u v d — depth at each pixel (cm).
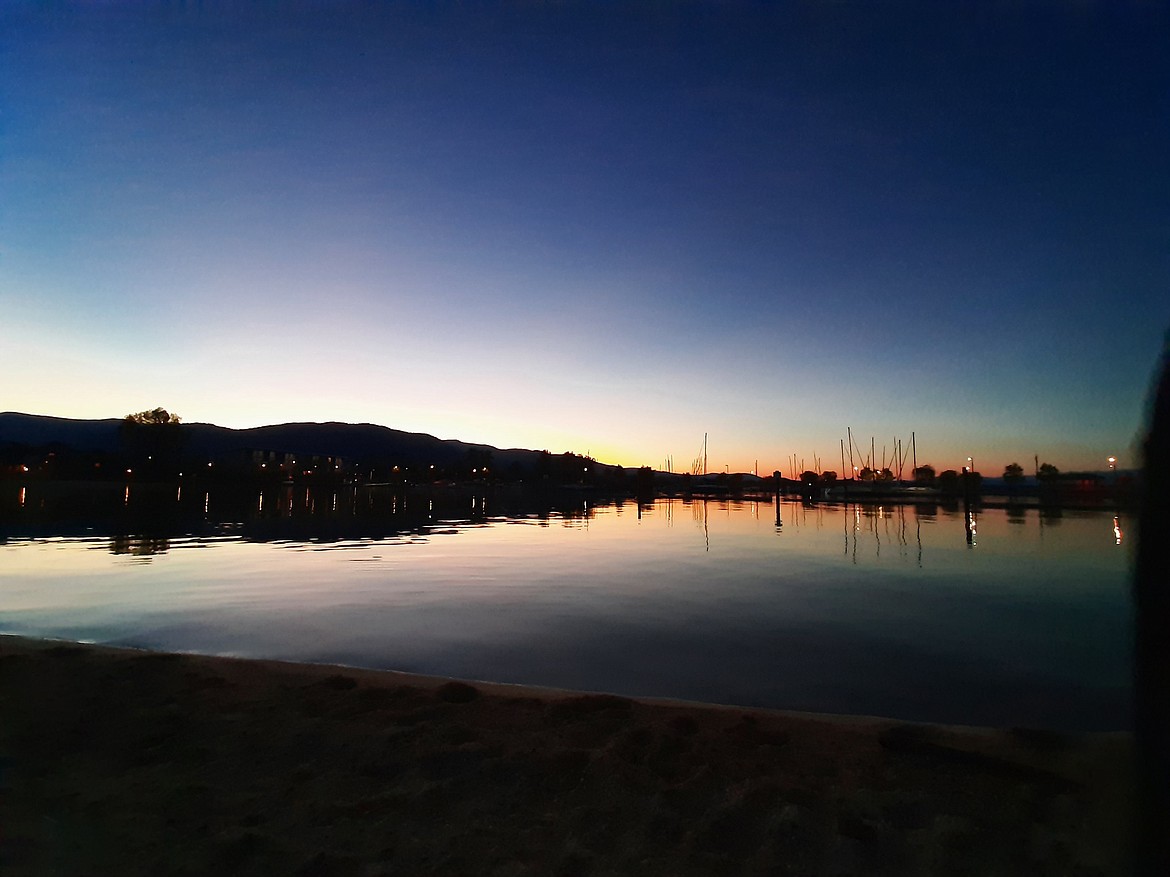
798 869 346
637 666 803
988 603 1230
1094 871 335
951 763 470
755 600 1253
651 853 360
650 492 11975
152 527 2989
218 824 384
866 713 644
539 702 595
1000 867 344
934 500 6631
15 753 478
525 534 2897
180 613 1102
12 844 356
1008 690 719
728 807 409
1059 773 448
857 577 1570
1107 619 1080
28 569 1612
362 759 472
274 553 2009
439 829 382
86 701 585
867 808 408
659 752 487
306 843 365
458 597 1266
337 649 877
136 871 337
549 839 373
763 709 618
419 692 619
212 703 584
